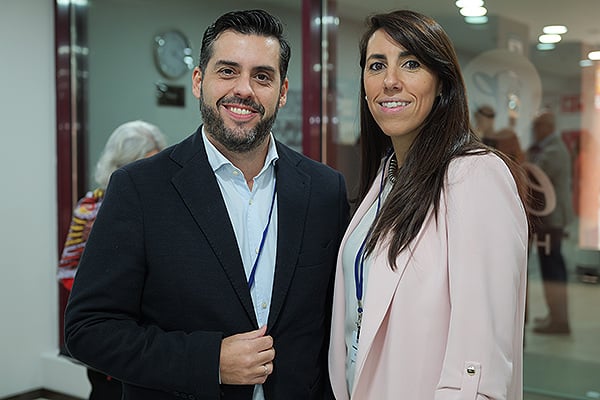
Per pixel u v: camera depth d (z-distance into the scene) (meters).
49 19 4.74
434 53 1.66
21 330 4.63
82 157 4.83
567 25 3.11
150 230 1.71
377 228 1.67
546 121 3.20
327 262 1.89
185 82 4.20
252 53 1.71
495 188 1.54
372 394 1.66
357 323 1.77
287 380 1.78
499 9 3.26
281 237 1.81
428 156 1.66
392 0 3.51
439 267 1.57
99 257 1.70
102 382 2.96
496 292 1.49
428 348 1.56
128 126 3.37
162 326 1.73
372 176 1.97
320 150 3.76
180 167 1.78
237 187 1.83
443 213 1.59
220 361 1.63
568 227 3.20
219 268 1.72
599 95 3.06
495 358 1.47
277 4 3.80
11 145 4.56
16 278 4.60
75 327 1.67
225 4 3.98
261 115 1.74
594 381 3.20
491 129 3.34
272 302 1.77
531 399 3.39
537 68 3.20
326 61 3.72
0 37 4.46
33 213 4.70
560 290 3.26
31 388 4.70
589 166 3.11
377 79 1.73
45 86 4.75
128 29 4.48
